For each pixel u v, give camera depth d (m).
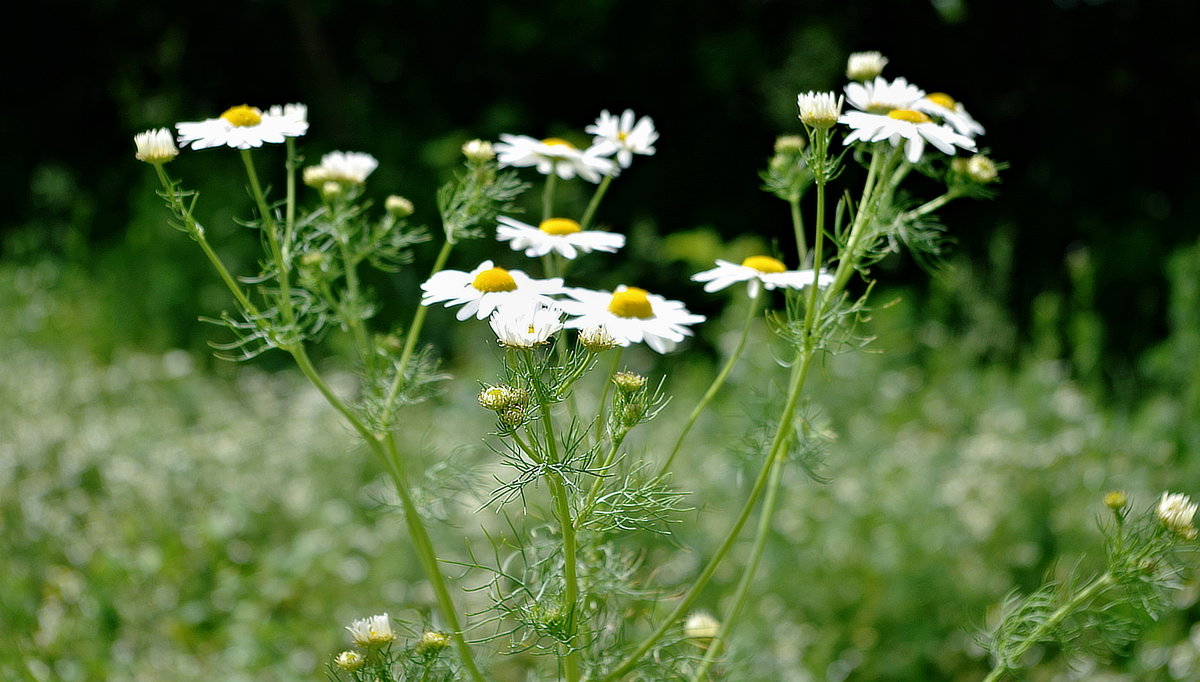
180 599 3.83
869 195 1.94
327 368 6.50
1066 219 8.43
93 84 9.80
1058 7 8.52
